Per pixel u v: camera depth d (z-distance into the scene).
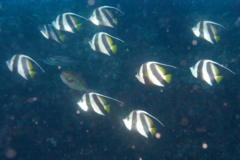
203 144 2.43
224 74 2.70
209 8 4.27
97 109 2.17
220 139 2.43
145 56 3.01
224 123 2.48
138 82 2.79
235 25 3.17
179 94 2.63
